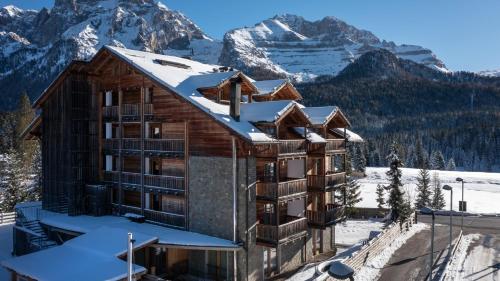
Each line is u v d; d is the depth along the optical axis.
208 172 27.70
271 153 26.66
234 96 26.73
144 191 31.39
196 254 28.12
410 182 93.19
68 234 31.06
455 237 39.22
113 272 22.39
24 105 91.75
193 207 28.50
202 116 27.88
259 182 27.12
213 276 27.28
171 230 28.95
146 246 26.50
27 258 25.03
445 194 79.19
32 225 33.44
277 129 26.47
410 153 153.00
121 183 33.25
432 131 192.00
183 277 28.30
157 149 30.39
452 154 170.38
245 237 26.22
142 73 30.03
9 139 90.88
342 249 37.50
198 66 37.44
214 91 29.52
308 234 33.12
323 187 31.38
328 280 25.16
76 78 34.50
